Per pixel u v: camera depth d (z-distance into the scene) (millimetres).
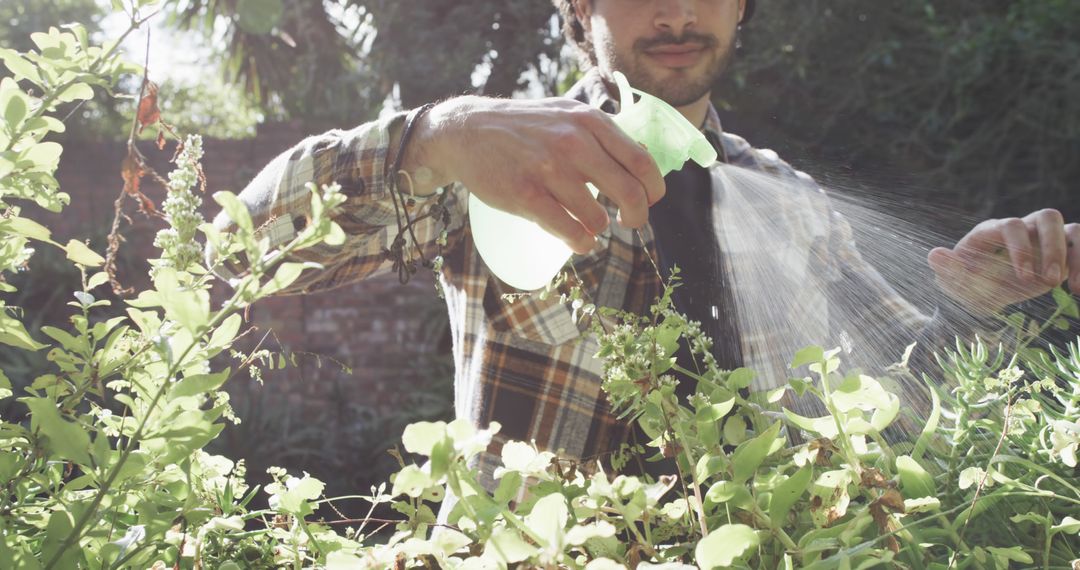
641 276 1314
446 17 5473
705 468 579
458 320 1412
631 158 691
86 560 567
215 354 578
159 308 803
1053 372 785
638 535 549
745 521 566
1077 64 4844
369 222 1014
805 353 585
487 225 770
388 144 928
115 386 633
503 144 732
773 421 719
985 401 653
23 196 632
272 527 662
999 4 5246
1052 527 577
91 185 5230
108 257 656
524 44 5309
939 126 5109
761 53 5043
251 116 6785
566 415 1285
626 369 596
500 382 1307
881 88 5102
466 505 480
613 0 1445
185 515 568
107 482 529
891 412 607
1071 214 4914
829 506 558
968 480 585
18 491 594
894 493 542
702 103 1533
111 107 5500
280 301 5191
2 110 615
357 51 5625
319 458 4789
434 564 551
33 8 6426
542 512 482
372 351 5273
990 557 568
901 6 5137
